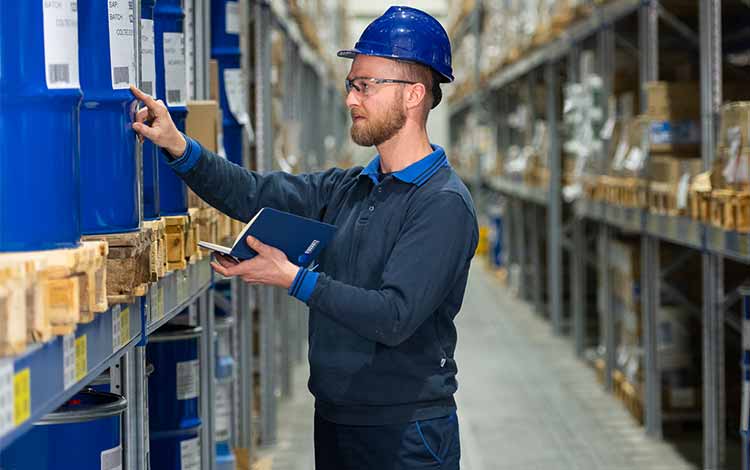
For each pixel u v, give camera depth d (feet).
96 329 6.71
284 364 26.21
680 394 21.67
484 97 57.31
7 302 5.06
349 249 9.66
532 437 21.94
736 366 21.98
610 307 26.12
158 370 11.76
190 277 10.52
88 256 5.98
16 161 5.88
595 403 25.04
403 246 9.05
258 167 20.47
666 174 18.98
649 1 21.20
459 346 33.06
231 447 17.07
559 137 34.22
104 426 8.21
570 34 29.50
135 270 7.25
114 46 7.27
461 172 71.00
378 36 9.37
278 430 22.89
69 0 6.14
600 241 28.89
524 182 39.81
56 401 5.83
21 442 7.89
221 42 14.70
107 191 7.23
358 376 9.45
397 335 8.86
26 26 5.89
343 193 10.22
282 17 24.91
